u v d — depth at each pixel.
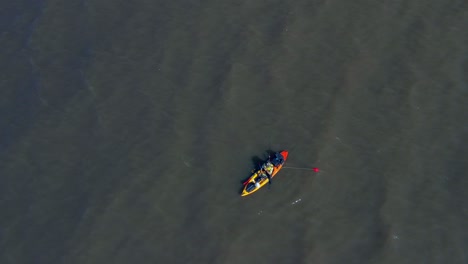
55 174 48.97
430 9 55.56
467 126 49.12
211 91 51.97
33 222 46.94
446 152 48.06
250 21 55.78
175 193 47.53
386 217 45.47
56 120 51.56
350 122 49.81
